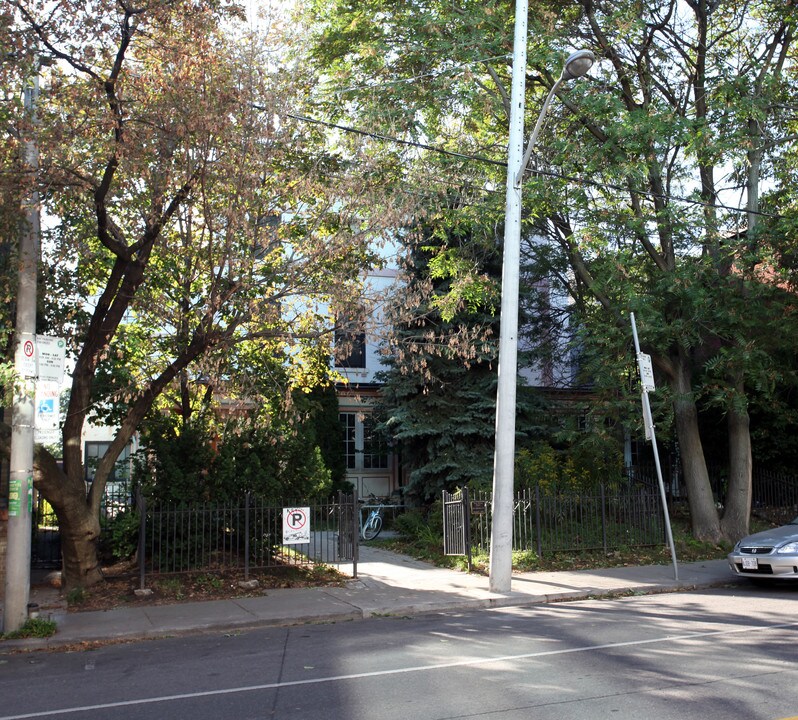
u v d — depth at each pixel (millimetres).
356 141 12930
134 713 6309
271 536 13898
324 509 16781
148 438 13945
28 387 9898
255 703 6438
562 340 22797
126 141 10703
